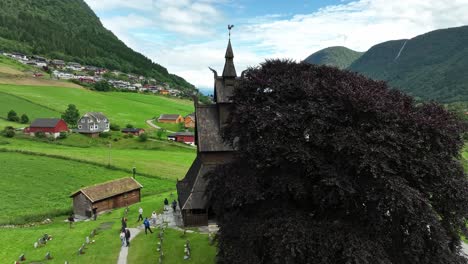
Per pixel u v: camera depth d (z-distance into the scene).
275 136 26.31
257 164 26.69
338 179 24.23
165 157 113.50
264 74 31.70
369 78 32.06
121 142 136.38
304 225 25.16
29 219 59.22
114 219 56.22
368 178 24.94
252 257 25.70
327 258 23.94
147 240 44.00
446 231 26.89
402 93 30.92
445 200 26.41
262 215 28.14
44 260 39.41
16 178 76.19
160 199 67.88
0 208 61.94
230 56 49.88
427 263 25.53
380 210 24.56
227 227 28.53
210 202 34.44
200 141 48.06
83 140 129.88
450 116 28.36
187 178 54.00
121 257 39.34
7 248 43.62
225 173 30.88
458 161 28.58
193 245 41.38
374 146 23.94
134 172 86.62
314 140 25.80
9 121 141.50
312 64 33.91
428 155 25.56
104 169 89.56
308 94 27.67
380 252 24.22
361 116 26.39
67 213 64.75
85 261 38.59
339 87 27.42
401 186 22.97
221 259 28.39
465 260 26.92
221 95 49.25
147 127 178.00
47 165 86.69
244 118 28.36
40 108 169.25
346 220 27.02
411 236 24.22
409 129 25.75
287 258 23.56
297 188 25.61
